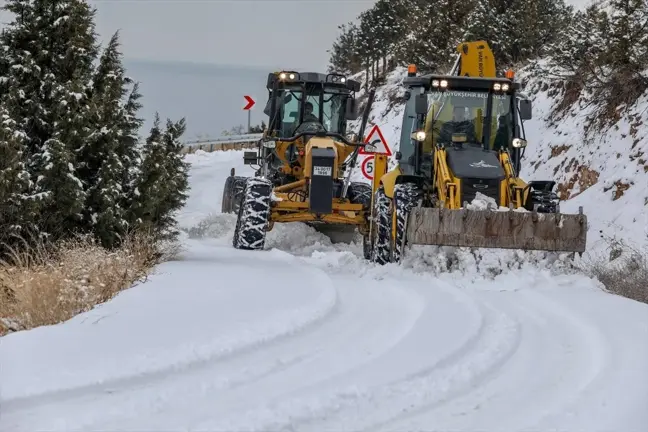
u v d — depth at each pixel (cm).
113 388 1094
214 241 3150
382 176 2688
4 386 1058
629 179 2898
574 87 3744
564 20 4981
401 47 7231
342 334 1446
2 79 2155
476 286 2023
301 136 3062
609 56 3294
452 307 1705
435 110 2497
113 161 2161
